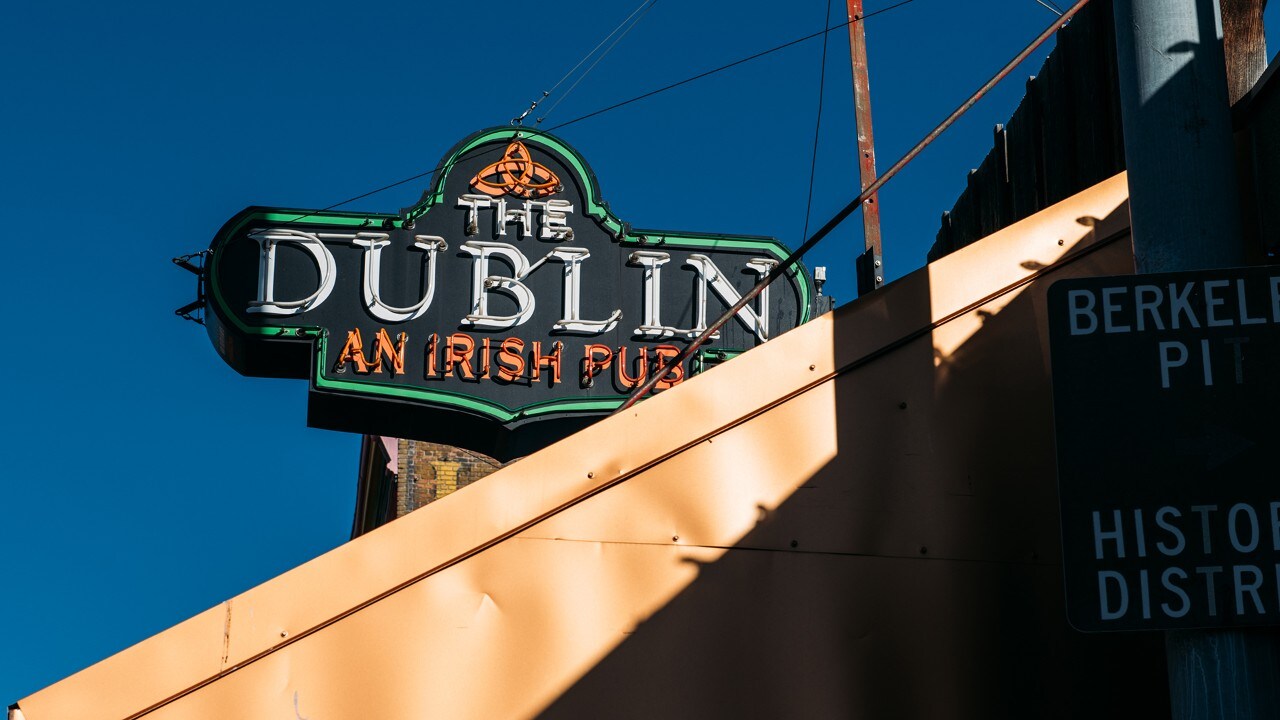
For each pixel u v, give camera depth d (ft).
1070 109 21.88
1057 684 15.71
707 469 16.06
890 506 16.19
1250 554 12.27
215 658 14.64
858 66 41.78
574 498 15.74
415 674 14.87
